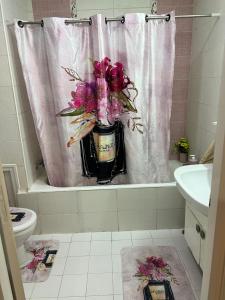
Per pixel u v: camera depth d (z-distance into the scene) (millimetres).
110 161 2293
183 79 2658
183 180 1638
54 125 2207
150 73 2068
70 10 2455
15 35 1958
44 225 2289
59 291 1688
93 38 1982
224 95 752
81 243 2172
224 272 822
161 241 2160
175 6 2445
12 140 2107
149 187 2193
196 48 2398
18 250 1877
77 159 2275
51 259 1985
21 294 928
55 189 2209
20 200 2211
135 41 1971
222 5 1815
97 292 1667
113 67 2066
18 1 2189
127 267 1873
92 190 2193
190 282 1717
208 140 2141
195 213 1695
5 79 1969
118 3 2443
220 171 784
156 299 1583
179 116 2789
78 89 2104
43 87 2105
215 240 848
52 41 1950
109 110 2176
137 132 2174
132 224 2305
